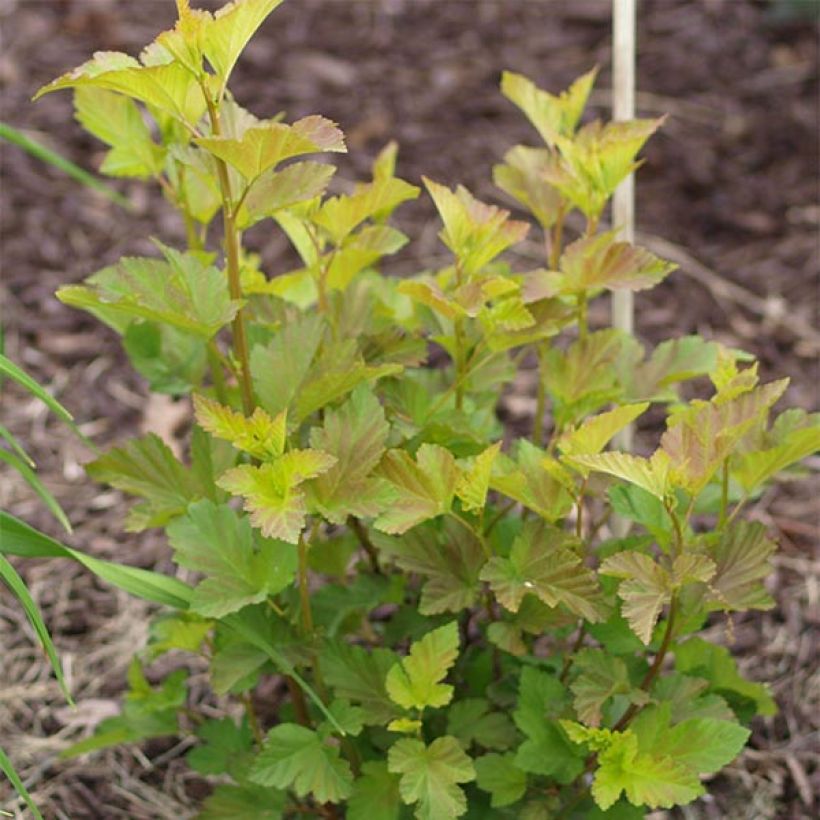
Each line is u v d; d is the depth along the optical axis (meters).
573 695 1.39
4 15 2.68
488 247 1.42
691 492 1.34
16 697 1.72
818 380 2.04
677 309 2.15
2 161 2.37
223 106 1.38
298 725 1.43
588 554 1.48
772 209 2.34
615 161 1.43
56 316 2.12
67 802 1.63
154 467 1.43
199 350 1.51
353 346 1.39
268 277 2.18
